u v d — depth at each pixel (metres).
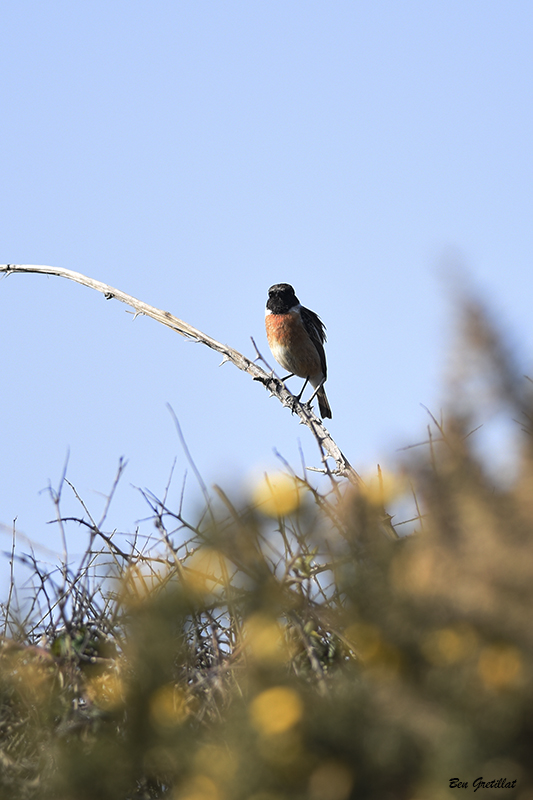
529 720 2.98
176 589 4.27
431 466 3.18
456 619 3.19
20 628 5.38
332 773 3.27
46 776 4.23
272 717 3.43
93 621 5.37
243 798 3.37
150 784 4.34
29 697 4.69
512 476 3.00
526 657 2.99
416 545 3.48
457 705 3.07
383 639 3.39
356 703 3.35
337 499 4.04
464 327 2.79
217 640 4.97
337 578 3.87
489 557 2.95
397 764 3.19
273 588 4.07
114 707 4.49
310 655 4.21
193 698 4.54
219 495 4.21
